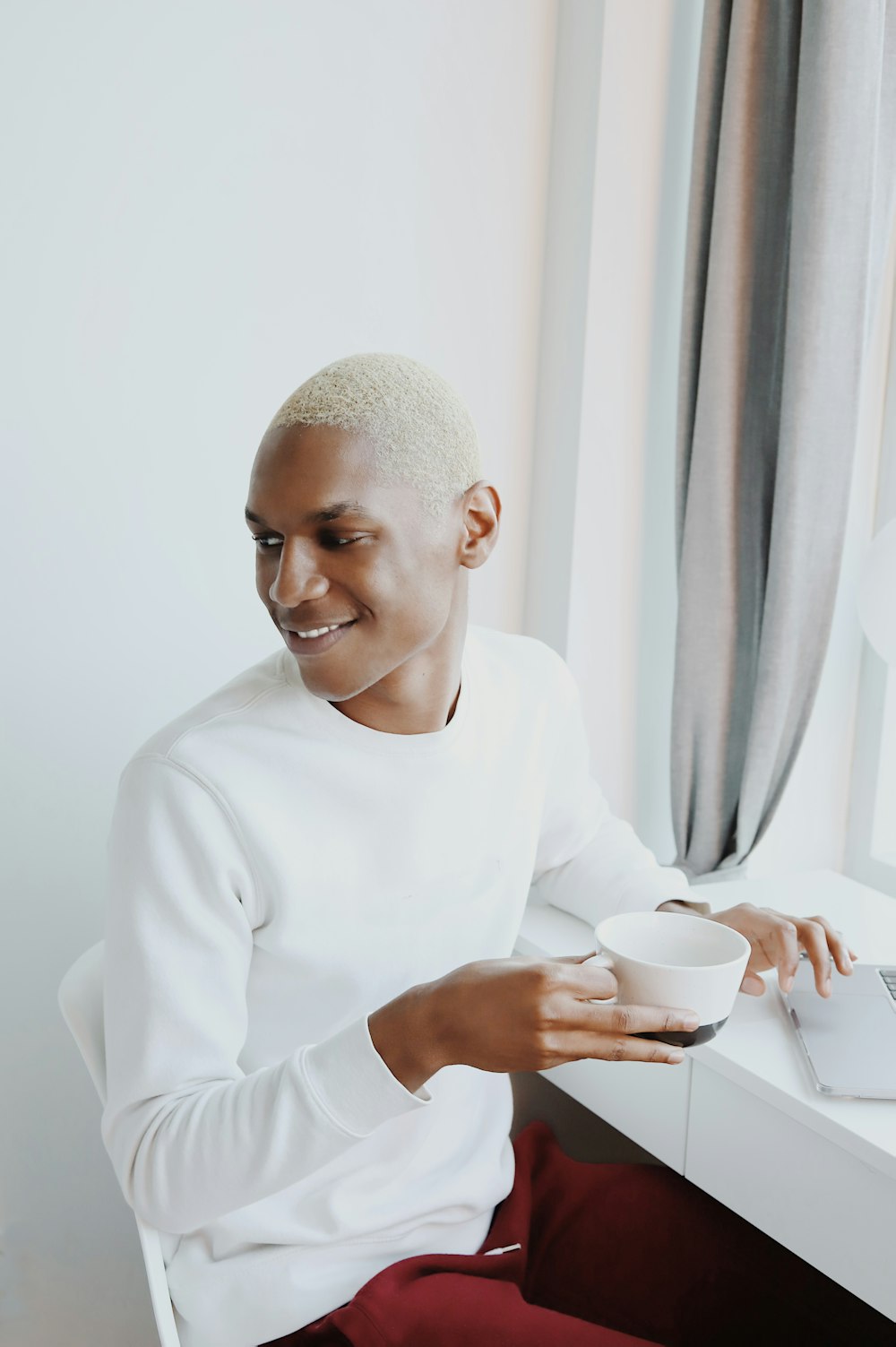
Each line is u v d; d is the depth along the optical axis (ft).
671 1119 3.48
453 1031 2.39
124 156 4.14
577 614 5.14
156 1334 4.73
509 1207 3.32
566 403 5.05
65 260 4.09
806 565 4.81
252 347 4.49
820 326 4.57
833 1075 2.97
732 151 4.64
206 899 2.71
